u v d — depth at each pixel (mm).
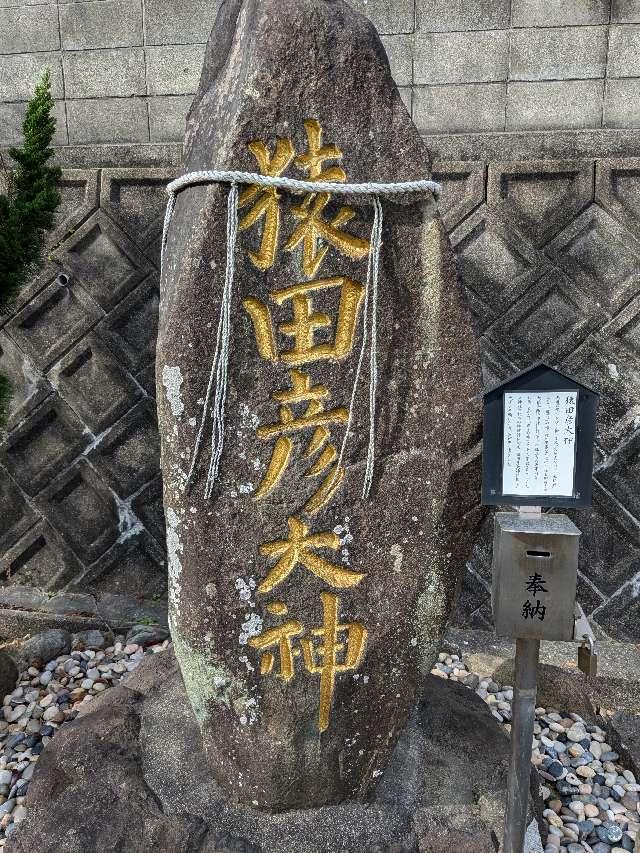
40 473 3285
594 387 2992
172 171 3043
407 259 1642
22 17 3182
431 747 2066
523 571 1543
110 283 3158
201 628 1713
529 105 2971
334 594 1749
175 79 3150
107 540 3316
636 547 3062
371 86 1545
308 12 1477
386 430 1706
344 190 1519
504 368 3031
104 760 1947
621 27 2855
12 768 2344
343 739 1822
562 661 2918
